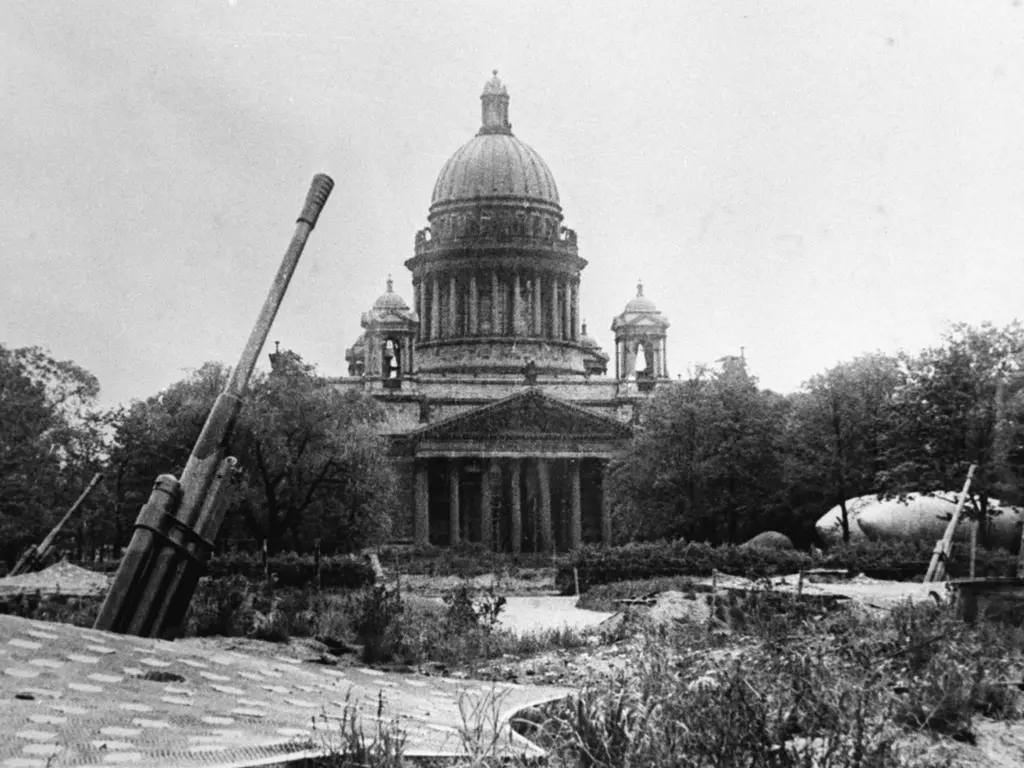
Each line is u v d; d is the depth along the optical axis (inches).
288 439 2915.8
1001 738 647.8
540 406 5403.5
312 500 3070.9
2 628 649.6
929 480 2504.9
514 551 5295.3
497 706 597.3
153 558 797.2
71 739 449.1
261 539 2891.2
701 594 1342.3
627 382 6053.2
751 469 3772.1
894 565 2081.7
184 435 2930.6
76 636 660.1
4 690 526.6
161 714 510.3
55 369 2768.2
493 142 6742.1
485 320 6550.2
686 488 3821.4
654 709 486.6
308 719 528.1
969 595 949.2
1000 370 2394.2
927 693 671.8
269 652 888.9
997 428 2329.0
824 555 2324.1
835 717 510.3
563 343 6565.0
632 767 454.0
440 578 3344.0
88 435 2883.9
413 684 697.6
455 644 1071.6
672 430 3818.9
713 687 517.3
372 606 1054.4
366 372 6117.1
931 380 2449.6
